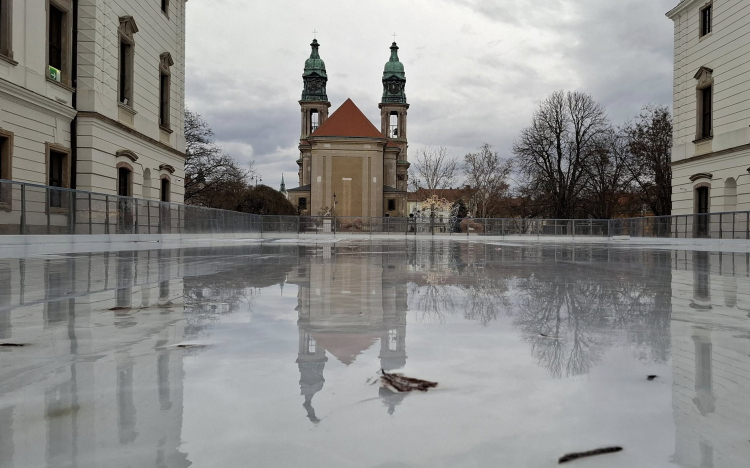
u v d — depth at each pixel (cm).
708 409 168
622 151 5319
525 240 3934
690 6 3009
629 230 3641
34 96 1747
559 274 745
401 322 340
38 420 157
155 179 2666
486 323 337
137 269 788
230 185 5066
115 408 168
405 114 9994
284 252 1463
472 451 134
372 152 7694
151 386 193
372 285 577
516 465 126
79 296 474
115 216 1812
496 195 8119
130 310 392
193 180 4844
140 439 142
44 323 335
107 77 2144
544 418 159
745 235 2220
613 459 129
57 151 1922
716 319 356
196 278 651
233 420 157
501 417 160
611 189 5594
